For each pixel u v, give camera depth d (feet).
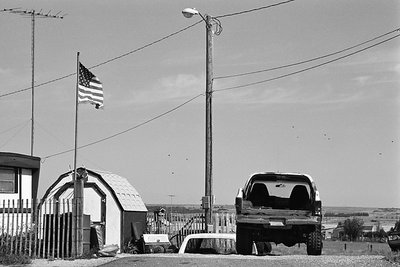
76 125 73.72
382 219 428.97
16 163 79.05
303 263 52.26
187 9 87.15
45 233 62.08
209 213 88.99
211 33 91.61
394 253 60.59
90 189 102.17
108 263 54.75
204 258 55.62
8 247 60.64
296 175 64.03
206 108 90.89
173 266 51.06
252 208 62.80
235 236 66.23
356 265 51.13
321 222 62.23
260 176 64.39
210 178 89.66
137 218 103.14
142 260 54.65
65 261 59.06
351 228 305.94
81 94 75.15
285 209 63.87
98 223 97.30
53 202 64.18
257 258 56.08
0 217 69.97
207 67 91.40
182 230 94.48
